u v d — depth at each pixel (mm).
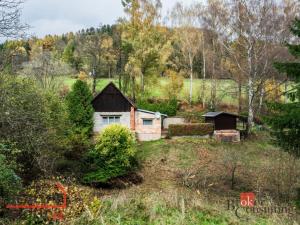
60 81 43188
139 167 23484
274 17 30594
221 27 34750
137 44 39844
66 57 56938
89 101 28672
